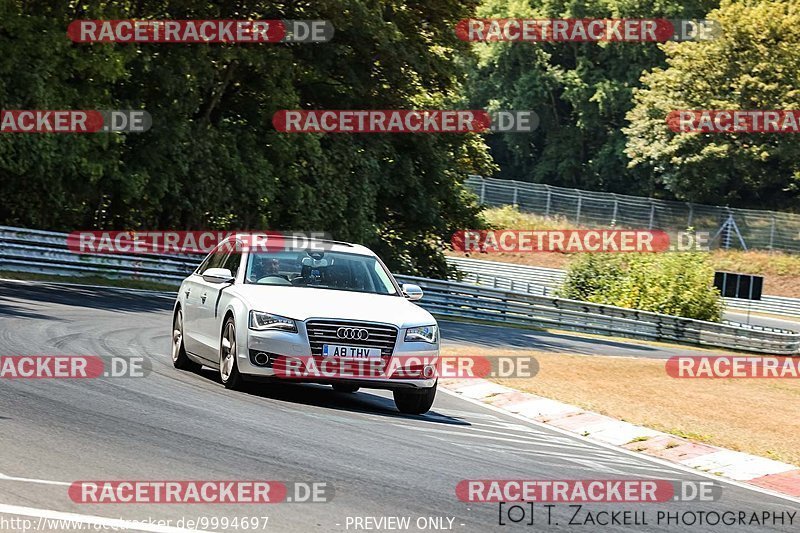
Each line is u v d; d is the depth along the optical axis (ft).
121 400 119.44
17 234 312.71
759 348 497.46
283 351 131.44
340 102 471.21
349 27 443.73
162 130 385.70
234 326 136.56
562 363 249.96
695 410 188.34
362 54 464.24
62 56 349.20
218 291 145.59
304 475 91.81
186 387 135.85
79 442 94.79
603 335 460.55
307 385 159.12
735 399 219.41
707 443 145.48
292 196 431.84
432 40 488.02
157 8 410.31
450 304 424.87
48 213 363.97
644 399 196.03
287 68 431.84
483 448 119.44
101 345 170.19
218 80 421.18
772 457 139.03
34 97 333.62
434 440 119.85
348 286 145.59
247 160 420.36
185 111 397.19
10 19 333.62
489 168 540.93
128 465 88.38
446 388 185.06
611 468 118.11
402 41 459.32
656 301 535.19
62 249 324.60
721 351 467.11
